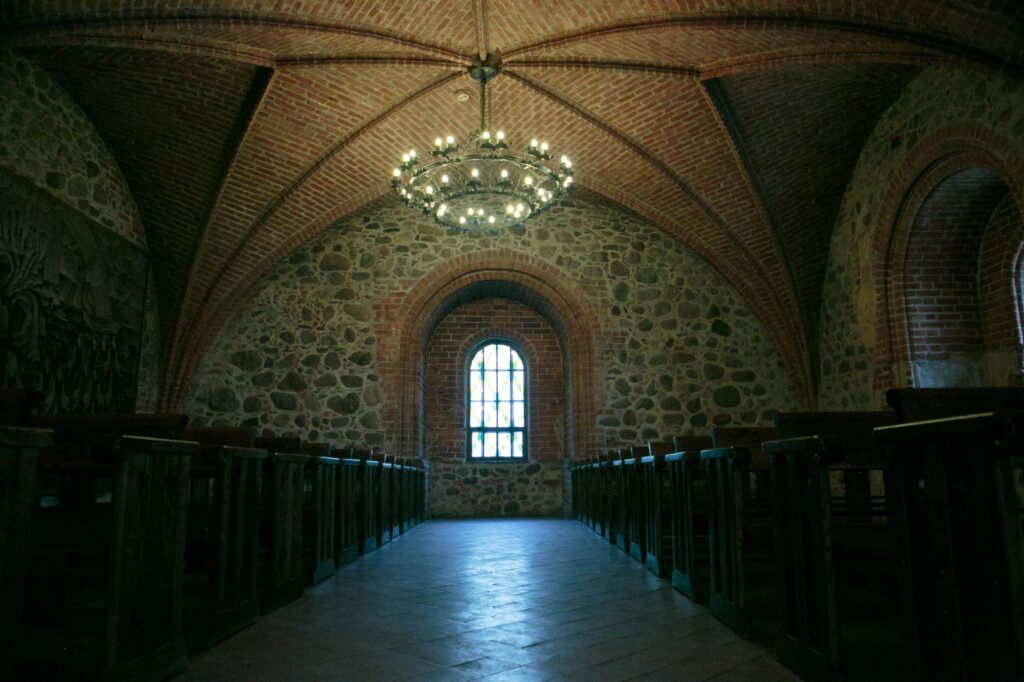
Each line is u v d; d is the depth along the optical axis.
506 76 8.81
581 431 11.79
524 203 7.96
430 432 13.30
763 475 5.54
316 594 4.36
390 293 11.90
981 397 4.01
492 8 7.38
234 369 11.41
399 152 10.41
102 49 7.73
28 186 7.54
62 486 4.62
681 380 11.88
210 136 9.34
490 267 12.09
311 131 9.62
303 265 11.86
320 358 11.60
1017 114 6.58
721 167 10.17
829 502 2.46
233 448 3.26
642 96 9.20
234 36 7.43
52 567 2.99
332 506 5.39
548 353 13.70
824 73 8.33
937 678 1.80
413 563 5.85
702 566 4.99
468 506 13.10
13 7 6.24
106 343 9.15
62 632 3.44
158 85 8.44
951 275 8.71
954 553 1.72
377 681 2.54
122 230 9.86
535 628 3.38
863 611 3.81
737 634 3.23
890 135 8.88
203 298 11.02
